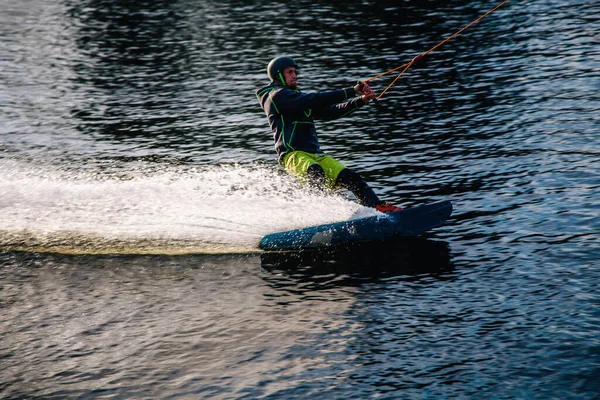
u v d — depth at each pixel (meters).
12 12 83.88
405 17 68.88
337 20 69.69
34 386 16.42
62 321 19.28
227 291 20.48
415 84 45.34
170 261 22.59
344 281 20.62
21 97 47.12
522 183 27.22
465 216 24.62
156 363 17.03
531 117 35.94
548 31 57.03
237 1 85.50
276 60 25.03
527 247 21.80
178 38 65.81
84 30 71.88
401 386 15.48
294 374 16.22
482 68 47.66
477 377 15.58
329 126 37.94
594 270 19.95
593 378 15.21
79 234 24.78
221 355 17.19
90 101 45.66
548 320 17.58
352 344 17.25
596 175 27.27
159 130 38.59
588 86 40.53
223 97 45.16
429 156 31.61
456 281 20.05
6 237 24.69
